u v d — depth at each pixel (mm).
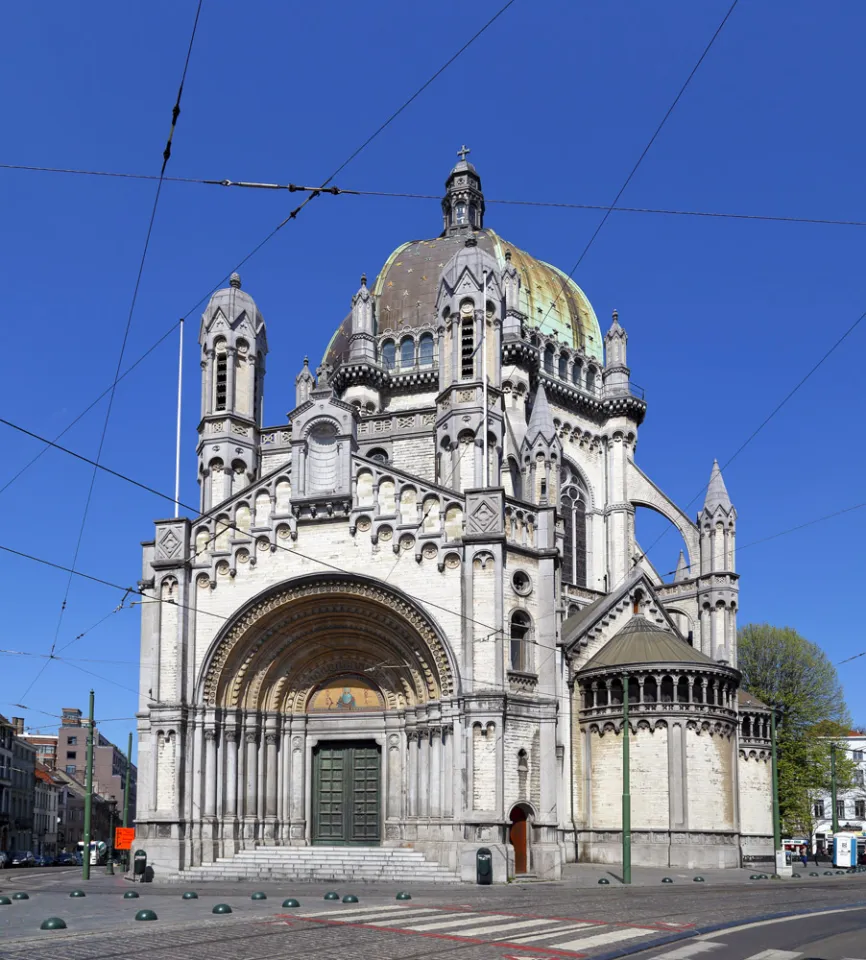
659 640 65875
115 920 28859
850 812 156875
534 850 52625
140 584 59250
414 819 55188
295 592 57125
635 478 85312
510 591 54125
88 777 57094
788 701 98188
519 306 85438
